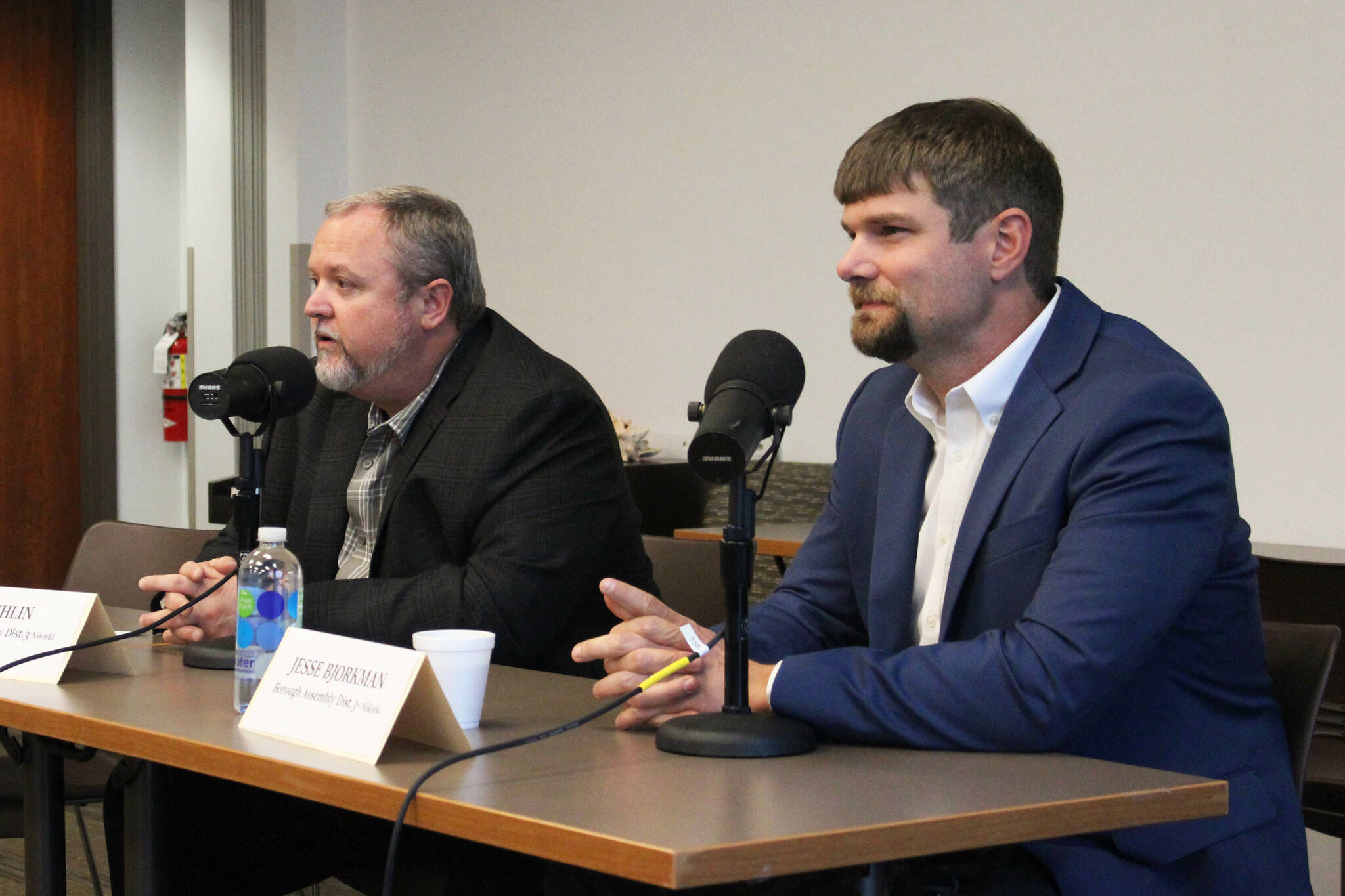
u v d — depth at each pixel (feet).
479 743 4.10
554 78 17.06
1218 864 4.37
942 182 4.69
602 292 16.61
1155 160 12.07
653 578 7.36
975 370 4.94
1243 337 11.57
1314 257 11.14
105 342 21.02
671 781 3.55
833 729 4.14
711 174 15.49
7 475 20.52
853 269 4.84
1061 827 3.39
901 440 5.30
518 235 17.52
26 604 5.36
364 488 7.14
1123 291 12.29
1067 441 4.59
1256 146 11.47
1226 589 4.73
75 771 7.09
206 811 5.82
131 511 21.39
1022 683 4.05
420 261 6.86
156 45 21.35
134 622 6.57
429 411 6.99
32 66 20.47
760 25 15.02
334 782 3.61
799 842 2.95
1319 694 5.08
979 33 13.24
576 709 4.69
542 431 6.75
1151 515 4.33
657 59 15.98
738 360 4.15
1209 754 4.62
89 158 20.89
